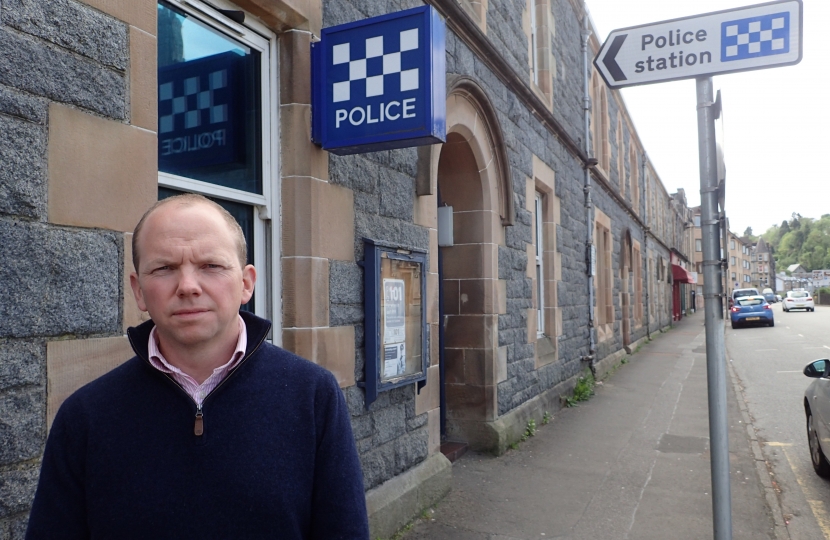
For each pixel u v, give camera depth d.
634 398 9.62
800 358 15.56
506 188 6.51
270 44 3.40
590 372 10.80
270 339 3.36
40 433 1.97
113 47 2.26
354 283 3.82
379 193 4.14
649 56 3.25
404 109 3.20
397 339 4.17
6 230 1.89
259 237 3.35
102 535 1.31
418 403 4.54
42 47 2.01
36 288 1.97
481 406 6.14
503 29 7.03
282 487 1.36
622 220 16.66
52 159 2.03
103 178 2.20
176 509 1.31
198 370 1.44
